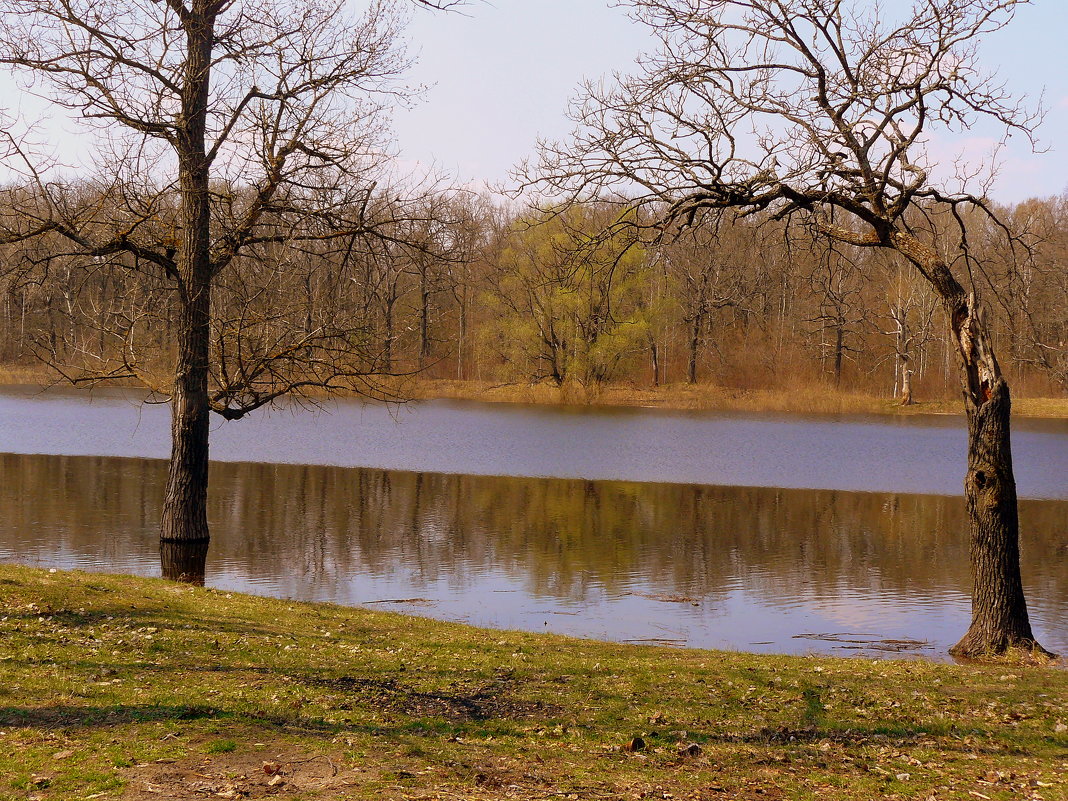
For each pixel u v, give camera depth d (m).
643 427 47.78
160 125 16.80
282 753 6.52
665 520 24.86
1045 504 28.38
